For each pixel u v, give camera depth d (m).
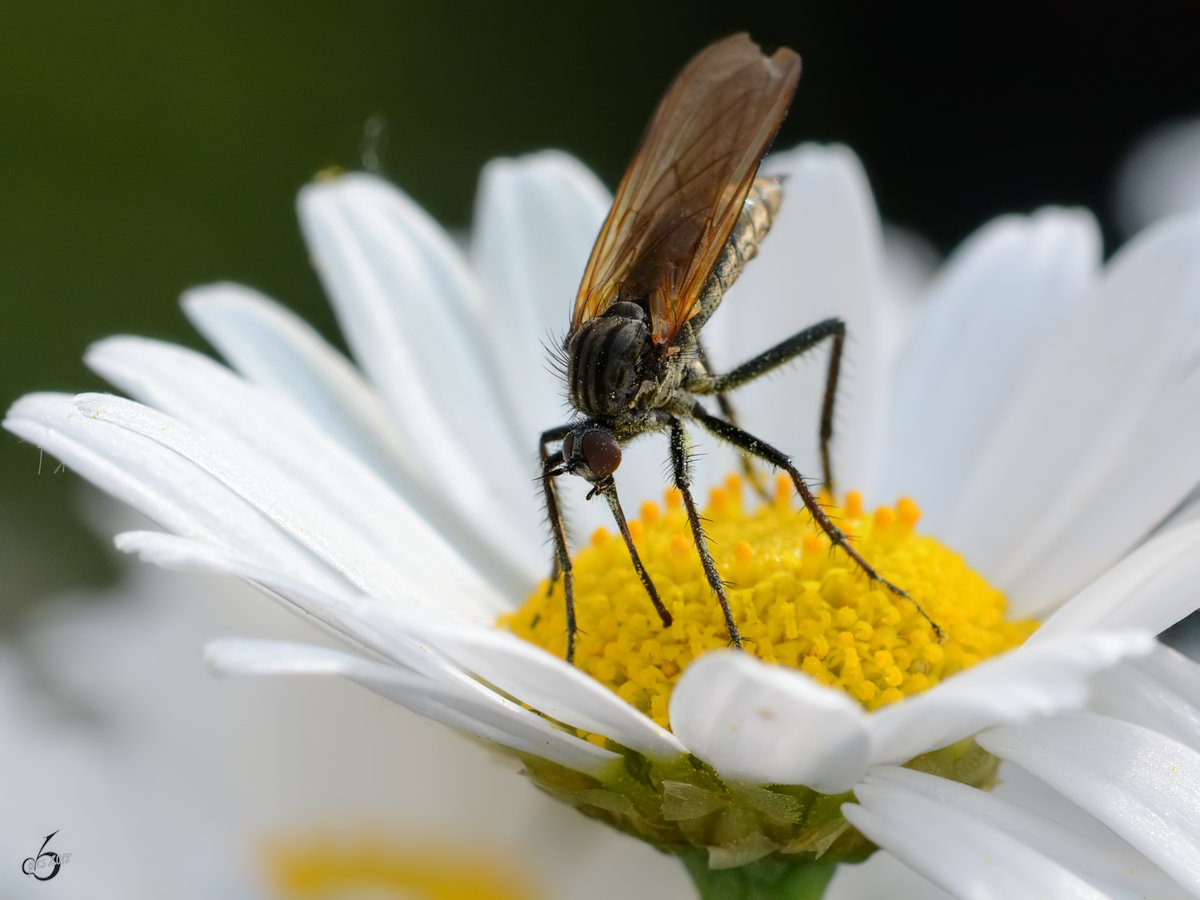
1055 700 0.09
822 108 0.17
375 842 0.12
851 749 0.09
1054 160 0.17
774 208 0.11
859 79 0.17
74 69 0.16
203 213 0.16
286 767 0.12
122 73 0.16
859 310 0.12
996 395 0.12
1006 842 0.09
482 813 0.12
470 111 0.18
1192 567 0.09
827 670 0.10
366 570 0.10
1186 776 0.09
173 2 0.16
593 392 0.10
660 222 0.10
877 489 0.12
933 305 0.12
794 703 0.09
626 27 0.18
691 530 0.10
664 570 0.10
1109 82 0.16
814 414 0.12
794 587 0.10
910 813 0.09
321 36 0.17
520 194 0.12
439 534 0.11
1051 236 0.12
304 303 0.16
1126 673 0.10
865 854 0.10
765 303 0.12
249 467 0.10
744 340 0.12
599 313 0.11
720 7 0.18
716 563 0.10
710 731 0.09
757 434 0.12
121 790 0.12
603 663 0.10
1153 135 0.15
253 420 0.10
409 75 0.17
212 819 0.12
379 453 0.11
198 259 0.16
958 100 0.17
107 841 0.11
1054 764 0.09
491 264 0.12
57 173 0.16
